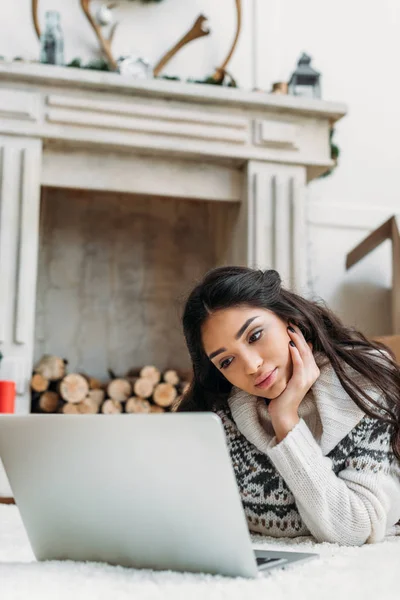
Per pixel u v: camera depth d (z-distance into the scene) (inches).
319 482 39.9
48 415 29.8
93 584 26.0
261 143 104.5
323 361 45.9
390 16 133.7
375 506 40.3
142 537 29.6
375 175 129.3
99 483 29.5
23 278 95.3
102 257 120.0
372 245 116.3
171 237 123.1
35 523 32.9
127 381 107.0
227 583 26.5
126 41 118.9
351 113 129.9
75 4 117.0
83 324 117.6
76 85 98.9
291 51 127.4
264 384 42.0
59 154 101.0
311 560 32.4
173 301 121.5
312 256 124.0
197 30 116.7
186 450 26.8
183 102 102.5
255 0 126.6
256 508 46.9
